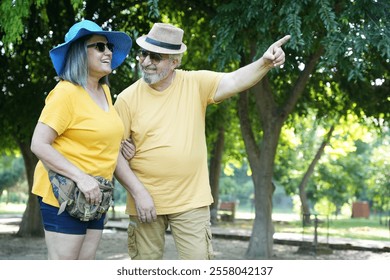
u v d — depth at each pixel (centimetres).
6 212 4038
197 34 1781
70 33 477
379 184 3894
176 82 548
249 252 1557
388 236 2584
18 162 5572
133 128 541
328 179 3909
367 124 2253
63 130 462
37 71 1744
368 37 980
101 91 498
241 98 1620
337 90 1825
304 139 3775
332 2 1062
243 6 1103
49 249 472
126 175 531
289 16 978
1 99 1688
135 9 1652
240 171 6906
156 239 560
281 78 1725
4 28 1026
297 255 1711
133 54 1636
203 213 545
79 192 456
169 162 530
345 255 1741
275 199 7619
